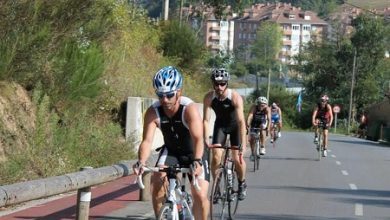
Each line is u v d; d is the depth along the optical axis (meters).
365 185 20.09
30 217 12.45
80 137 19.81
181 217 8.42
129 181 18.12
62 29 19.20
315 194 17.52
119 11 32.66
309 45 115.25
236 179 13.02
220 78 12.49
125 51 32.72
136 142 23.64
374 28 107.69
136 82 30.31
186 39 46.59
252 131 23.08
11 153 16.22
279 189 18.28
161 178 8.83
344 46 110.31
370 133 65.75
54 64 19.33
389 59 111.25
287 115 118.62
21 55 18.05
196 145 8.59
